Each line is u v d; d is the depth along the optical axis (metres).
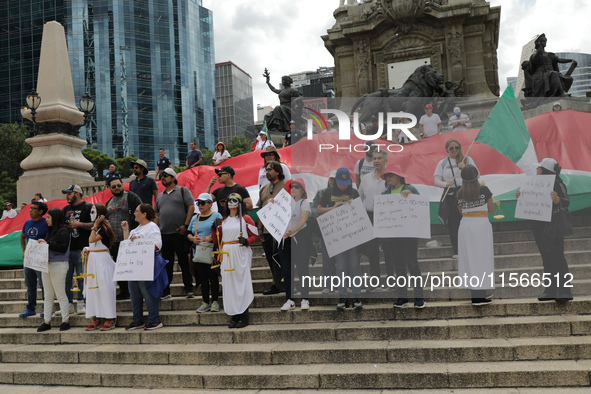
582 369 4.85
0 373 6.39
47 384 6.19
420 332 5.87
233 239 6.69
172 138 83.94
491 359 5.33
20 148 44.38
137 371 5.91
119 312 7.82
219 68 112.94
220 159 13.20
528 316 6.07
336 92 19.11
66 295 7.65
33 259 7.50
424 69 14.60
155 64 83.38
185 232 7.80
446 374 5.03
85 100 15.16
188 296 7.84
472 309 6.21
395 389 5.10
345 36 18.58
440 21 17.59
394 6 17.66
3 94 78.31
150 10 83.50
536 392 4.70
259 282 7.83
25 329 7.80
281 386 5.35
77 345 6.99
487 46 17.67
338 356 5.64
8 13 79.31
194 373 5.64
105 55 80.25
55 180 14.20
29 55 78.12
